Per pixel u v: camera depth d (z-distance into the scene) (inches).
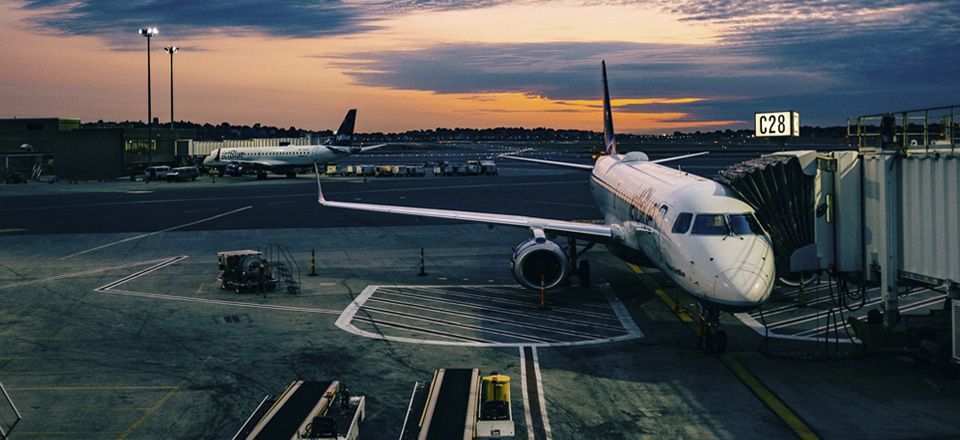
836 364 907.4
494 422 673.6
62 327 1109.1
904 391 808.9
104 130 4948.3
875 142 922.7
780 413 749.9
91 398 807.7
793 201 973.8
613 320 1135.0
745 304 847.1
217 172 5403.5
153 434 711.1
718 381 848.9
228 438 701.9
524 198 3110.2
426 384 843.4
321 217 2564.0
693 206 964.0
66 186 4136.3
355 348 991.6
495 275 1504.7
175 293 1347.2
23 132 5511.8
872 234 932.0
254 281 1344.7
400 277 1487.5
